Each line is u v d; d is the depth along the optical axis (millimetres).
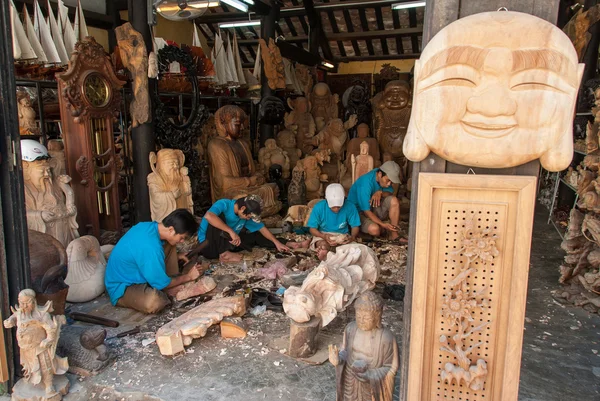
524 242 1841
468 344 1998
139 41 4969
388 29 12969
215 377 2830
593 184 3941
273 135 8594
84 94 4547
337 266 3432
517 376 1948
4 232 2592
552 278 4570
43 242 3092
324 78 14875
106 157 4961
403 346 2094
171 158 5234
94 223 4773
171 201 5211
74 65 4457
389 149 8195
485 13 1729
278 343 3176
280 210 6832
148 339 3256
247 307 3709
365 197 5535
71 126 4609
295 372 2883
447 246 1936
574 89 1698
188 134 5934
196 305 3758
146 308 3570
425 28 1885
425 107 1787
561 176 7316
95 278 3871
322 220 4996
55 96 6312
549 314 3752
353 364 2104
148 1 5055
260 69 8656
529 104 1699
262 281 4270
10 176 2564
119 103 5039
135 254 3598
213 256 4781
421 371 2023
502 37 1687
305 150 8977
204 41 13133
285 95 10008
